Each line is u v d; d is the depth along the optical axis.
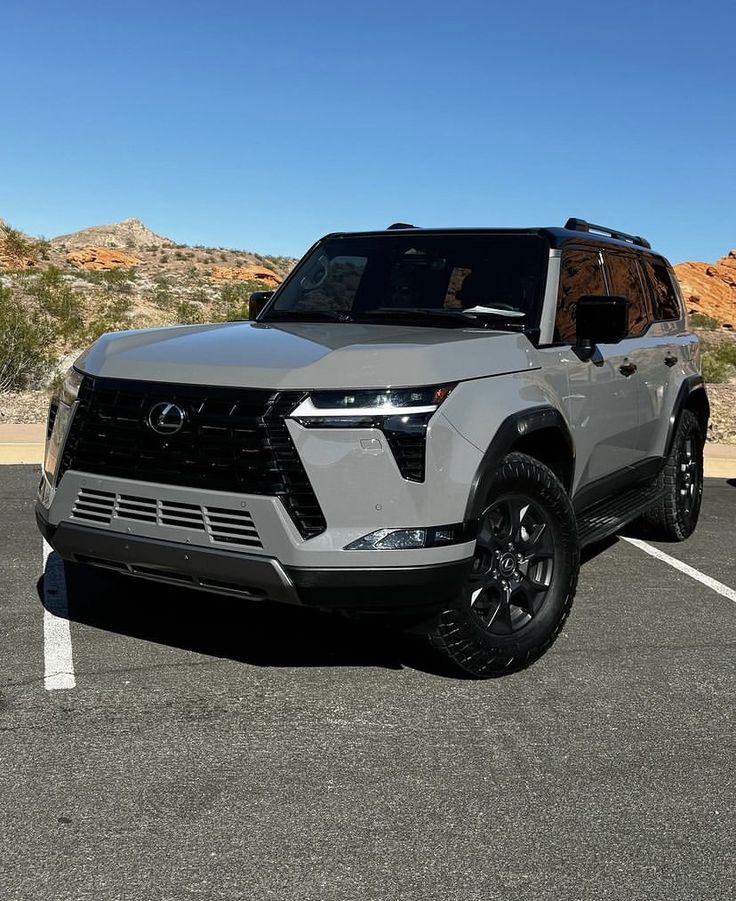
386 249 5.41
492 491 4.13
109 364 4.11
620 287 5.89
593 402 5.12
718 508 8.45
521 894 2.69
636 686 4.25
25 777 3.26
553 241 5.06
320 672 4.29
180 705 3.89
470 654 4.14
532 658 4.38
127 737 3.59
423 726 3.77
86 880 2.69
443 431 3.82
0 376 15.12
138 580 5.04
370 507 3.71
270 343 4.15
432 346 3.99
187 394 3.82
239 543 3.76
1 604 5.07
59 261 81.56
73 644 4.52
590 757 3.54
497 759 3.51
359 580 3.72
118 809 3.07
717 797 3.27
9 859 2.77
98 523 4.03
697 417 7.25
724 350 30.47
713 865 2.86
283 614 5.03
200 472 3.78
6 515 7.16
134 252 99.75
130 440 3.92
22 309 18.47
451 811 3.12
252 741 3.59
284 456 3.67
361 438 3.70
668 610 5.39
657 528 7.02
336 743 3.60
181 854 2.83
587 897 2.68
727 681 4.34
